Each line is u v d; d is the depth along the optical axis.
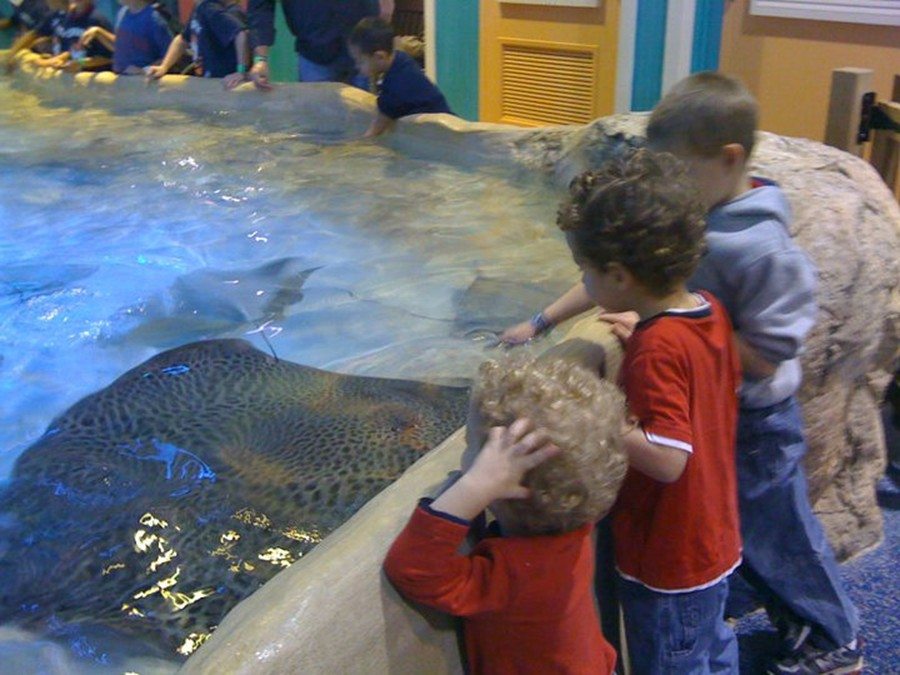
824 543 1.95
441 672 1.27
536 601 1.20
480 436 1.21
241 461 2.01
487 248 3.19
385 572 1.18
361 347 2.54
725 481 1.51
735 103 1.57
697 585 1.50
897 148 3.00
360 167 4.19
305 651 1.08
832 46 4.37
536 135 3.79
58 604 1.63
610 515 1.57
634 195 1.35
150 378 2.40
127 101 5.79
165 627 1.57
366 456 1.99
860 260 2.17
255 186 4.06
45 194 4.11
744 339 1.60
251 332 2.69
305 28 5.20
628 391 1.40
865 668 2.09
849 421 2.38
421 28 7.57
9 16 7.55
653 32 5.01
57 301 2.96
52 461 2.05
